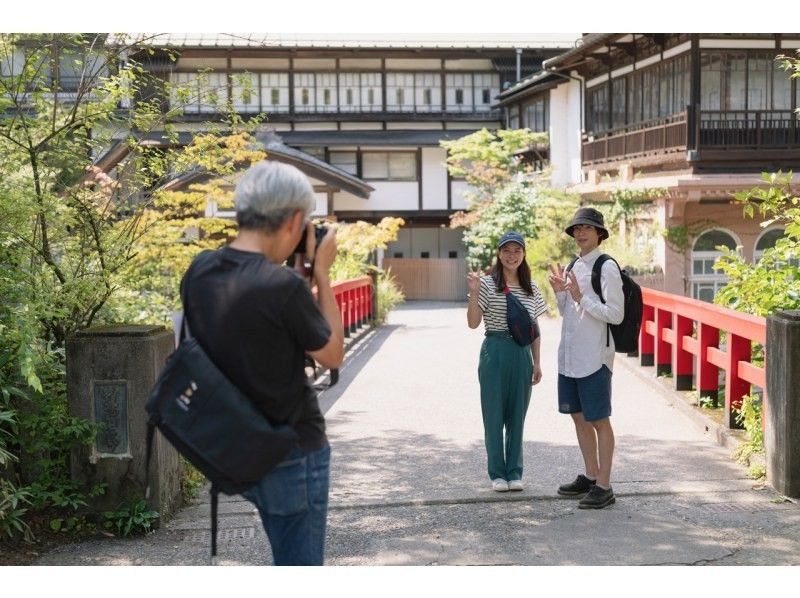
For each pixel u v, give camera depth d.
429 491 6.21
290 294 2.93
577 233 5.81
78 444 5.37
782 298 7.41
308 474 3.09
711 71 18.56
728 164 18.69
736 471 6.62
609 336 5.71
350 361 13.09
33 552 5.03
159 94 7.12
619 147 22.12
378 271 19.12
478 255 26.98
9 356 5.24
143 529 5.37
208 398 2.90
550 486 6.29
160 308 9.35
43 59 6.17
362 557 4.89
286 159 27.72
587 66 24.58
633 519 5.50
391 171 32.44
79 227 6.64
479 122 32.81
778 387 6.00
